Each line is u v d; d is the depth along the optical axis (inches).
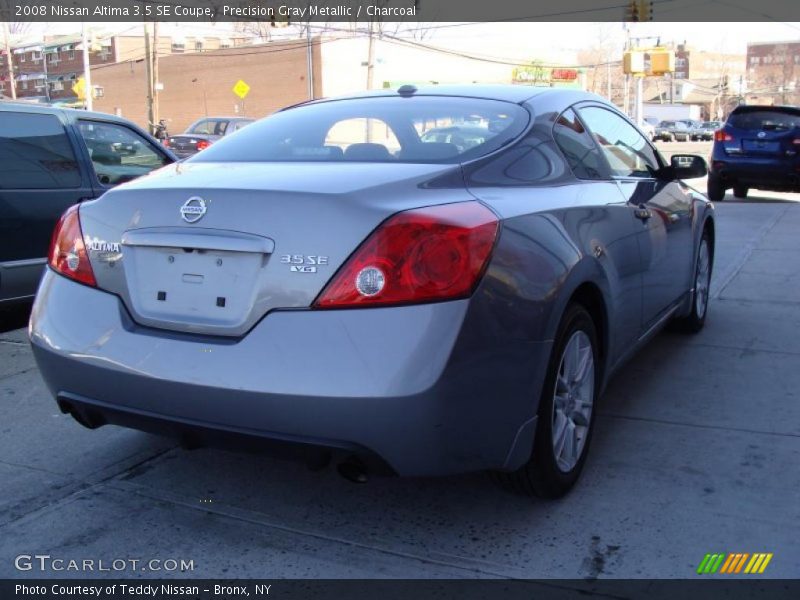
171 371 108.0
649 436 155.3
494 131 136.3
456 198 111.9
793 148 535.8
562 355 121.9
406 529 121.8
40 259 231.9
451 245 101.3
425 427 99.7
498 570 110.7
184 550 116.5
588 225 132.9
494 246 106.5
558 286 116.3
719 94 4630.9
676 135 2719.0
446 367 99.2
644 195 168.9
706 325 235.6
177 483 137.3
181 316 111.6
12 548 116.8
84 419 122.5
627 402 173.9
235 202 109.4
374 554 115.1
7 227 222.5
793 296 269.9
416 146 132.7
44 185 234.5
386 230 101.0
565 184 137.7
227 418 105.6
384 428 99.5
